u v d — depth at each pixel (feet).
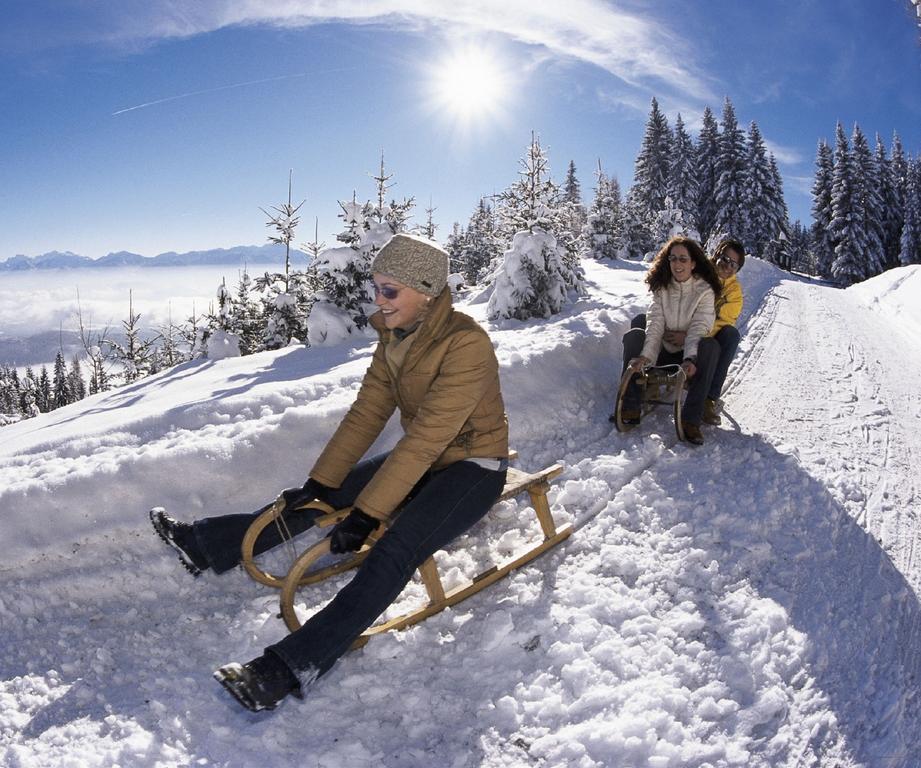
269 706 7.47
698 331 16.43
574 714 7.77
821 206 184.24
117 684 8.45
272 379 20.72
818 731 7.43
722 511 12.53
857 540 11.89
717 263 17.89
